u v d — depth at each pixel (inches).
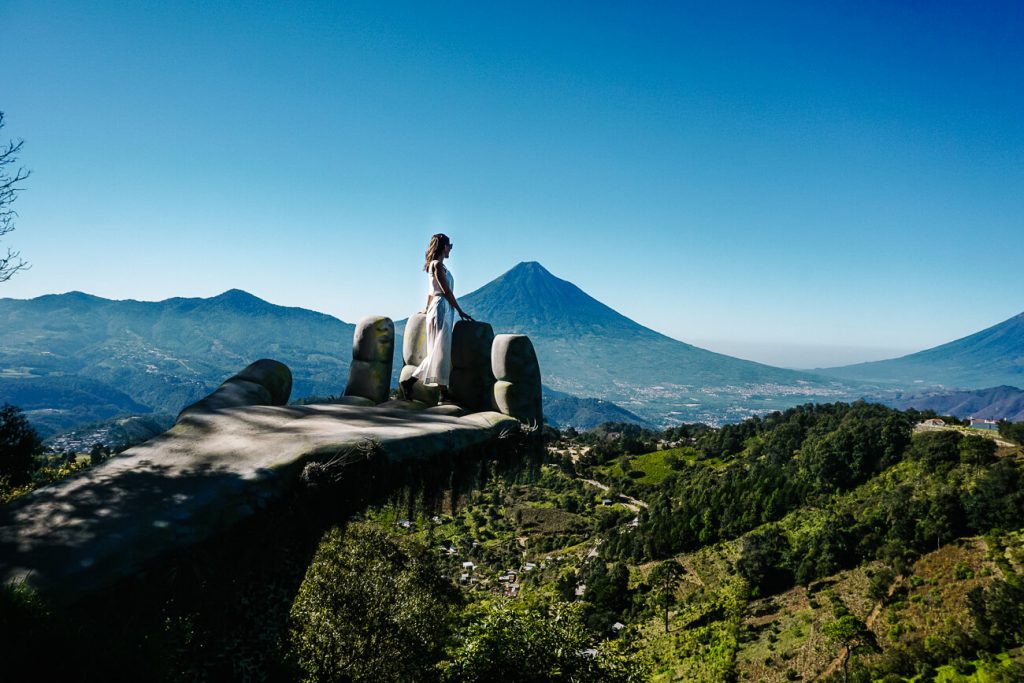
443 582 1088.8
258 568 145.6
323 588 697.0
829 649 2459.4
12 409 525.3
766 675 2396.7
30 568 110.7
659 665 2640.3
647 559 4045.3
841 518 3597.4
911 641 2377.0
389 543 1045.8
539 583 3265.3
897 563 2977.4
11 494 526.0
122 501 132.3
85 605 110.3
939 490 3513.8
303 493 153.6
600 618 3085.6
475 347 292.7
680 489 5177.2
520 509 5059.1
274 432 177.8
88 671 102.1
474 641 704.4
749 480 4719.5
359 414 223.5
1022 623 2172.7
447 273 290.2
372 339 280.5
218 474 146.0
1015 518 2992.1
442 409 266.7
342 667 622.5
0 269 382.0
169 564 123.1
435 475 203.5
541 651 700.0
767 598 3213.6
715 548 3939.5
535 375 302.8
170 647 120.4
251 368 242.2
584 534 4522.6
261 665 149.3
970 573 2719.0
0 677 93.6
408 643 743.7
